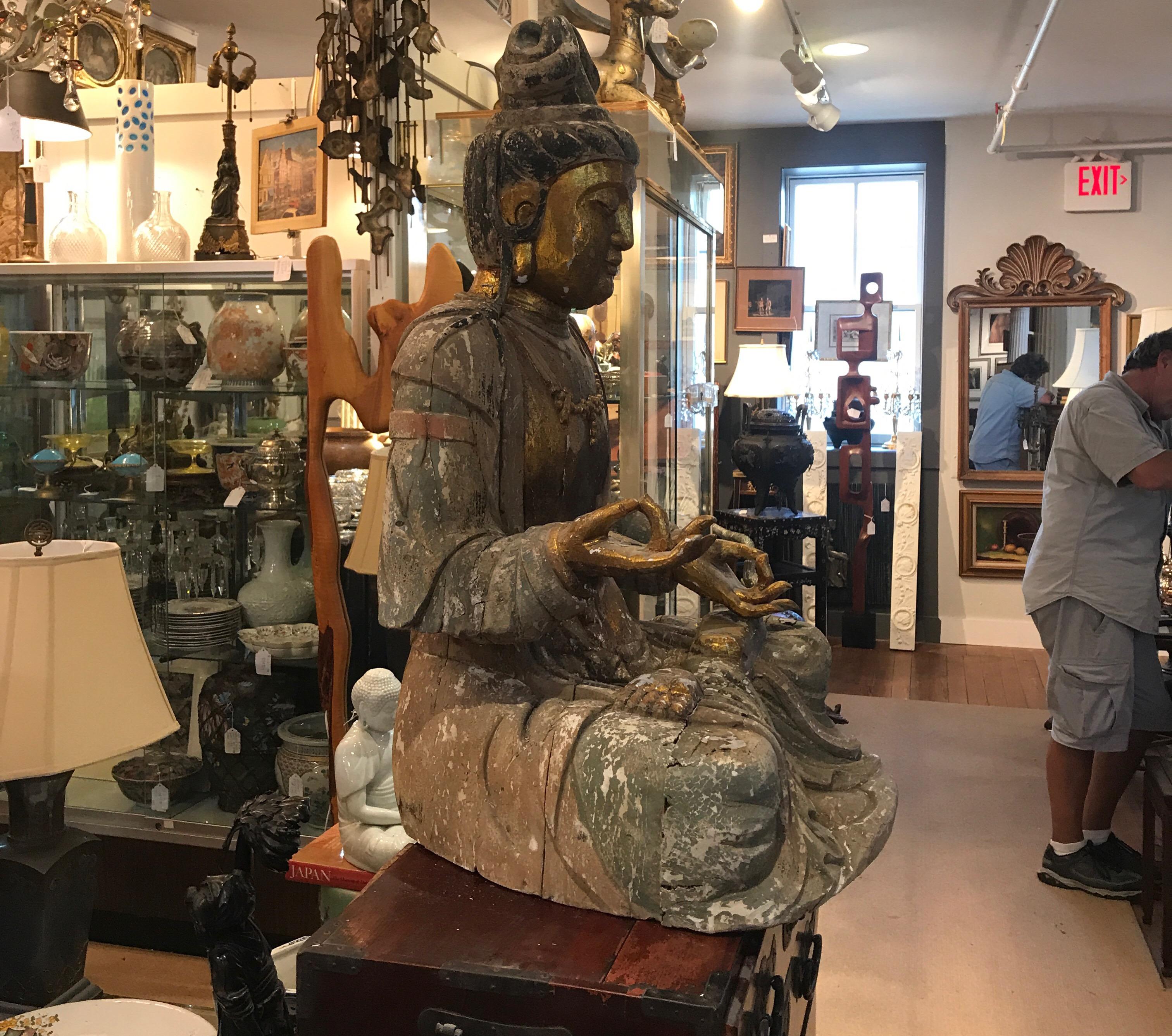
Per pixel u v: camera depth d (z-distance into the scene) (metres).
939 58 4.89
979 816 3.73
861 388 6.11
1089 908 3.06
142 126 3.09
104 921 2.86
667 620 1.62
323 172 2.98
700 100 5.71
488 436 1.21
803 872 1.07
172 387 2.90
